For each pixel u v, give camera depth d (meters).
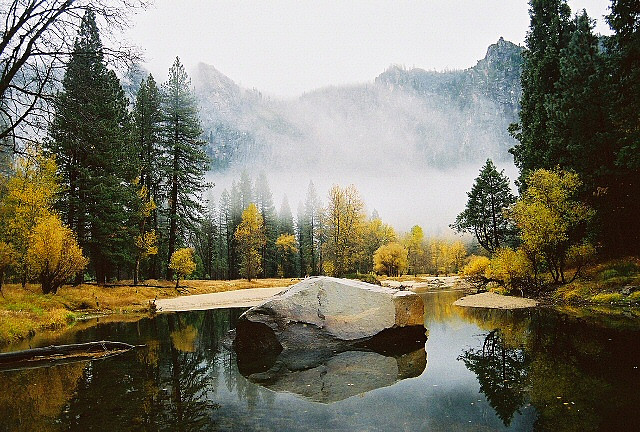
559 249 22.41
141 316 21.58
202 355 11.59
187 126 39.59
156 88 39.12
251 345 12.21
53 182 23.69
